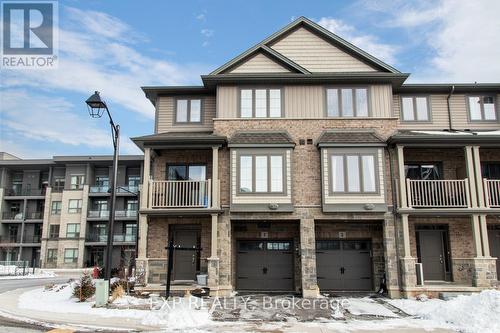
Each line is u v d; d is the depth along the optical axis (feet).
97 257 149.89
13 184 164.86
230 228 57.11
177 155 61.82
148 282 58.03
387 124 59.21
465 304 40.98
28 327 35.94
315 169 57.93
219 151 59.26
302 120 59.62
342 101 60.44
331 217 56.18
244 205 56.34
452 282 56.90
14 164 158.40
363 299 52.26
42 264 149.48
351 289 59.88
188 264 59.36
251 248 61.41
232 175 57.26
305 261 55.06
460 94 64.80
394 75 59.57
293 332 34.94
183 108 64.75
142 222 56.65
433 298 52.44
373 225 60.44
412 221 58.39
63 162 155.02
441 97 64.59
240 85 61.26
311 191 57.21
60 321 38.45
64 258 147.74
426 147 57.93
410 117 63.77
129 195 150.41
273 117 59.93
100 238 149.79
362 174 56.65
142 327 36.42
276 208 55.98
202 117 64.23
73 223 150.61
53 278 99.50
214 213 55.88
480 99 64.85
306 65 63.05
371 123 59.36
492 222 58.49
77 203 152.05
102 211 150.92
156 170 61.57
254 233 61.16
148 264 58.49
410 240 58.34
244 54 61.93
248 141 57.67
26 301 50.70
